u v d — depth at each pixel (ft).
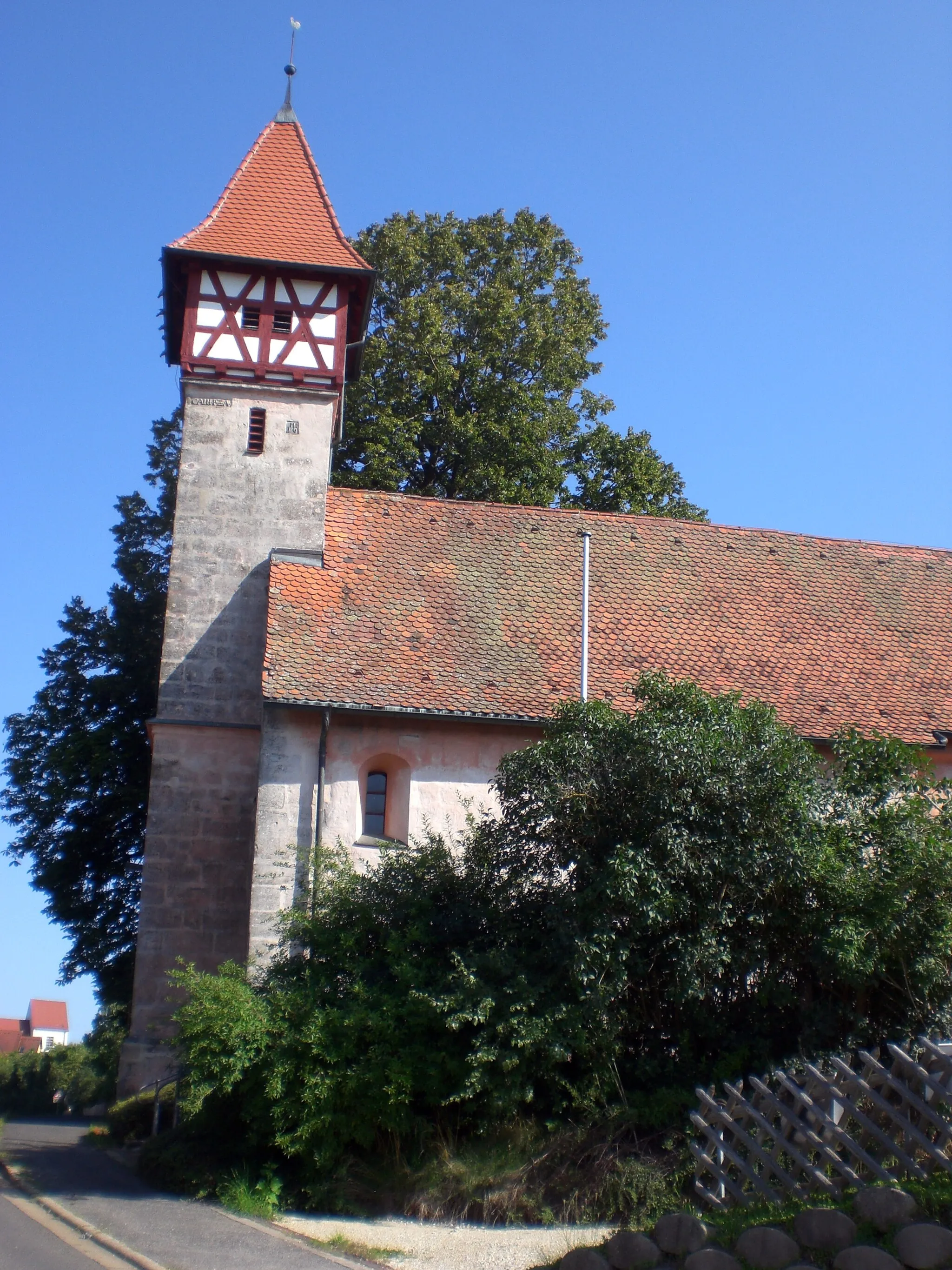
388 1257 38.09
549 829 50.06
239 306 86.43
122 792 96.32
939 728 75.87
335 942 51.70
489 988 46.37
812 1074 36.58
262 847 68.13
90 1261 36.45
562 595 83.51
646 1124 45.65
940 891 47.21
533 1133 45.96
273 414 85.25
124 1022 104.42
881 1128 36.24
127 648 103.76
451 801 70.49
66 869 99.04
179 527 82.43
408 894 51.98
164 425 114.93
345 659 72.90
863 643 84.58
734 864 46.98
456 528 87.86
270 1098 46.83
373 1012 47.37
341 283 87.86
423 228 134.21
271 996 49.03
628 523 92.94
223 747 78.33
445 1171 44.70
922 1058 36.70
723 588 88.12
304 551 81.46
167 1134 53.98
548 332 127.54
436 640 76.43
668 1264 32.73
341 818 69.10
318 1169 46.55
